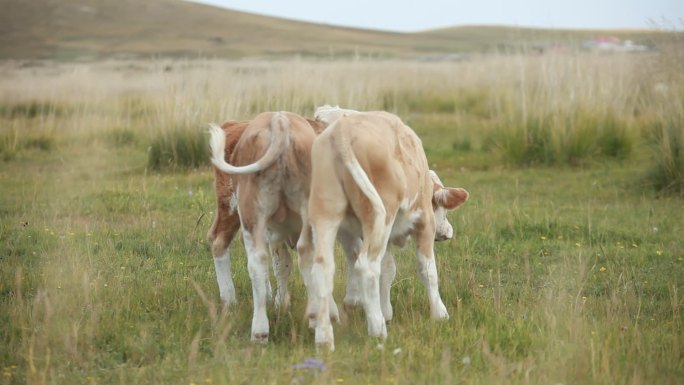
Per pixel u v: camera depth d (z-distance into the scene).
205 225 11.05
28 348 6.57
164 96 17.11
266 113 7.18
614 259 9.59
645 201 12.70
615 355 6.37
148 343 6.69
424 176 7.18
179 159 15.91
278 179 6.82
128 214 11.88
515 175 15.14
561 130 16.02
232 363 6.16
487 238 10.52
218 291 8.30
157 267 9.19
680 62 14.73
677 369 6.28
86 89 24.62
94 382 5.98
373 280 6.50
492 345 6.64
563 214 11.82
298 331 7.23
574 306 7.57
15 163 16.72
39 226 10.85
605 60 20.31
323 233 6.49
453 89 26.91
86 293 7.71
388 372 6.00
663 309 7.85
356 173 6.31
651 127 15.52
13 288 8.23
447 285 8.42
